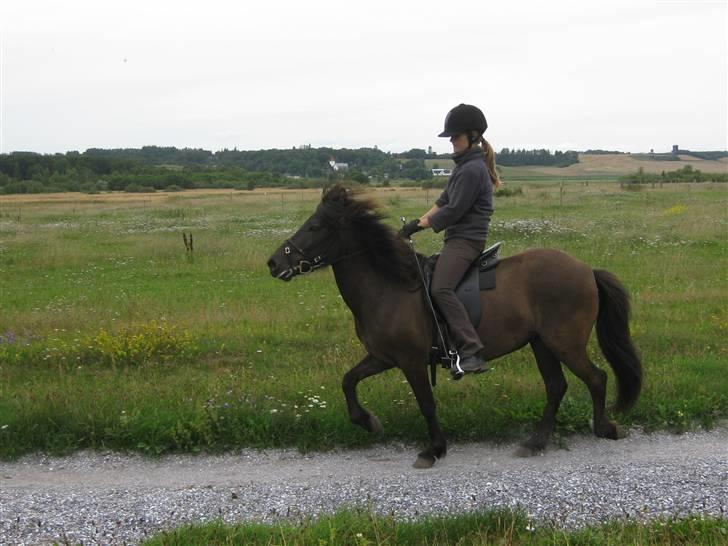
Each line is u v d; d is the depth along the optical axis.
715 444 6.39
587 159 129.75
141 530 4.90
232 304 12.44
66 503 5.35
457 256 6.02
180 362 8.98
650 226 22.89
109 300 13.35
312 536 4.59
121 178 87.81
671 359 8.46
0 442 6.45
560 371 6.48
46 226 30.45
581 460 6.10
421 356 6.07
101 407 6.89
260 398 7.12
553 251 6.36
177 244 21.03
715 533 4.51
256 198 53.75
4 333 10.27
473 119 5.89
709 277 14.23
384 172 81.50
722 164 123.81
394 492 5.45
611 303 6.37
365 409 6.36
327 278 15.37
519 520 4.78
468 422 6.67
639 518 4.84
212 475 5.97
